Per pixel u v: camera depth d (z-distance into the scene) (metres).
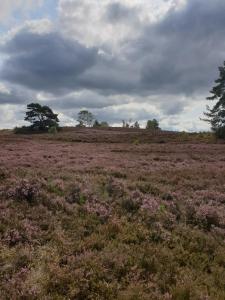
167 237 9.58
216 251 9.08
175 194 14.91
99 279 7.18
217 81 65.44
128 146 45.09
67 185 13.76
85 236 9.31
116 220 10.29
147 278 7.40
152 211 11.55
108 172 19.80
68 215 10.68
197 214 11.73
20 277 6.89
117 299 6.50
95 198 12.38
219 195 15.48
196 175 20.48
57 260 7.62
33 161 24.34
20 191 11.59
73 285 6.79
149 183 16.19
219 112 64.88
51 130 88.19
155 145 47.53
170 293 6.85
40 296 6.38
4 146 39.41
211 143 52.91
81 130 102.94
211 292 7.04
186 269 7.88
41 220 9.88
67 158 27.39
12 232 8.73
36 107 103.94
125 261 7.82
